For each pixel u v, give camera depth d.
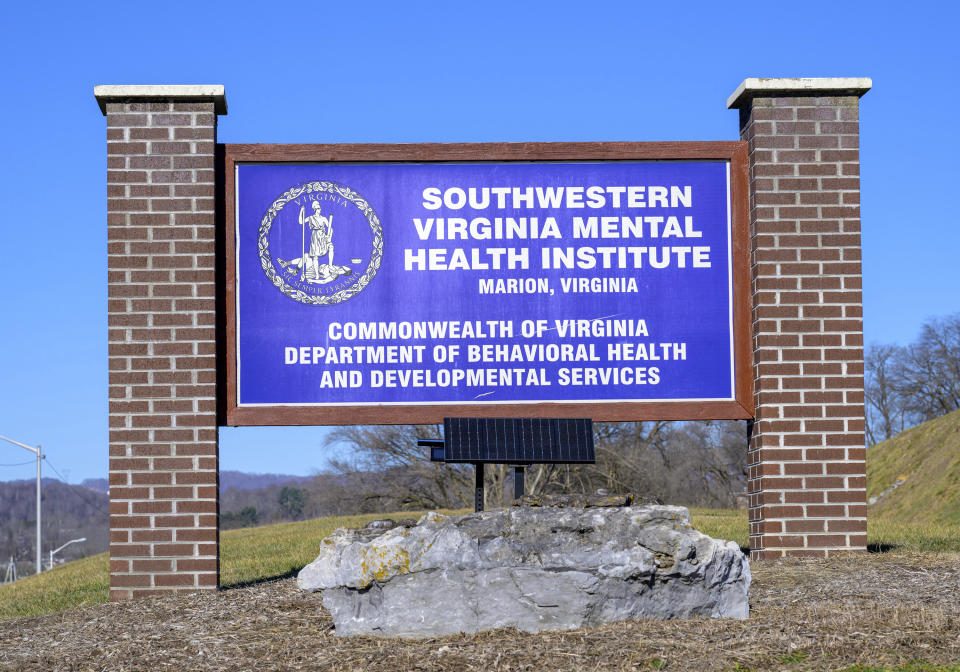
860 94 13.14
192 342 12.52
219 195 12.94
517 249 13.07
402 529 9.00
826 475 12.84
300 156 12.98
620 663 7.54
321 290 12.95
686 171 13.20
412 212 13.05
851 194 13.06
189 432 12.43
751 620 8.70
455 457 11.09
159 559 12.26
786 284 12.97
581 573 8.53
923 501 38.75
